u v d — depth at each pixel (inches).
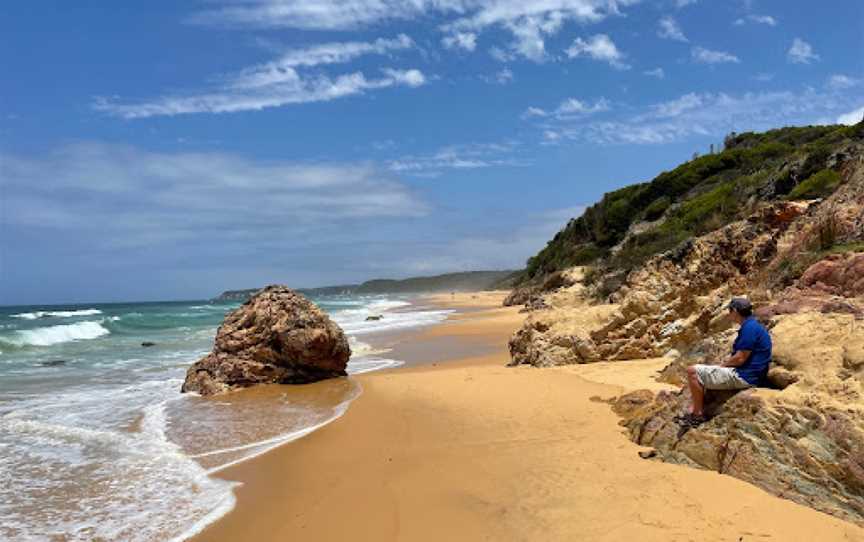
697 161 1883.6
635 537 191.0
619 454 267.4
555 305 1211.9
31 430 383.6
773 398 230.7
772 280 459.2
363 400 450.6
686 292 528.4
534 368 531.2
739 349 253.1
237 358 554.6
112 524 237.8
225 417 418.9
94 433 375.2
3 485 282.2
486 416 363.3
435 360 705.0
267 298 586.6
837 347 240.8
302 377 557.6
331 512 242.4
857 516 191.9
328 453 322.0
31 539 224.5
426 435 338.0
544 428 325.7
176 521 240.1
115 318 1763.0
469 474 267.6
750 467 223.3
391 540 213.6
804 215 508.4
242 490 272.7
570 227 2411.4
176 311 2447.1
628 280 631.2
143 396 510.6
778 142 1887.3
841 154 812.6
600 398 377.7
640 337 522.6
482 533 210.7
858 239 400.5
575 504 221.0
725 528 191.2
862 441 198.1
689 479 228.4
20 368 703.7
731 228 554.6
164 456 324.8
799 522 191.3
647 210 1745.8
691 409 265.4
